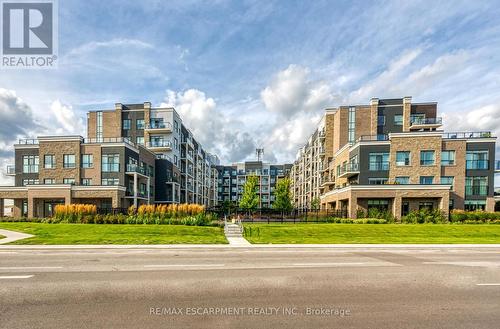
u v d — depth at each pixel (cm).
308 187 6544
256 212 3844
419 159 3484
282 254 1303
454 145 3522
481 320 554
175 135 4956
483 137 3528
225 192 10419
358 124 4447
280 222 3017
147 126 4616
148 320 542
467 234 2058
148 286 766
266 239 1788
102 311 588
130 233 1917
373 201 3341
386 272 938
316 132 5841
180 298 670
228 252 1354
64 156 3591
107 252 1341
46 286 764
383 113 4375
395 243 1656
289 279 844
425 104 4425
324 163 5003
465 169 3512
